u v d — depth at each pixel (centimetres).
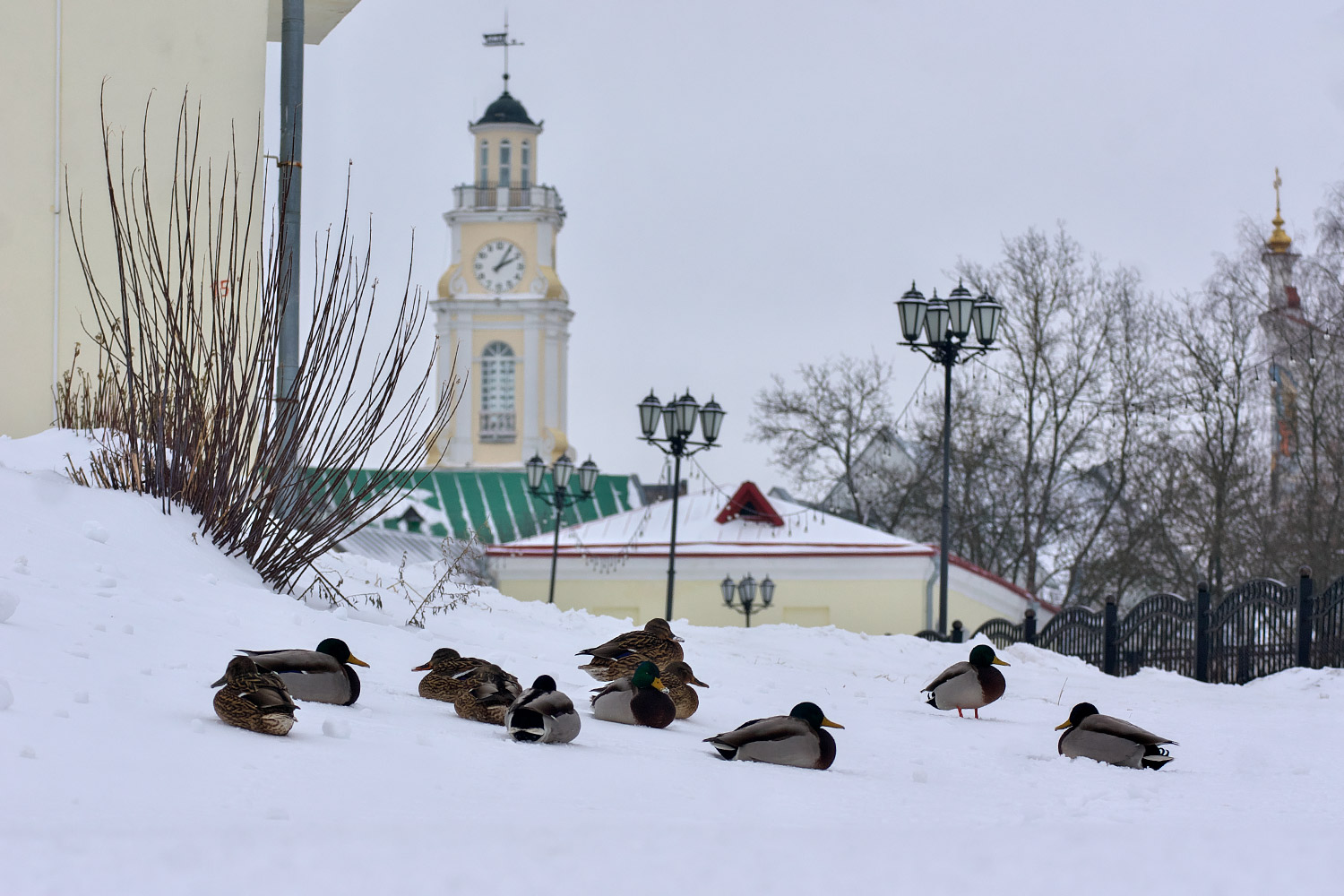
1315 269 3703
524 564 4125
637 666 977
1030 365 5094
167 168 1822
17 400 1705
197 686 729
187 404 1210
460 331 10381
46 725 579
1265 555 3866
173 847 411
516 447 10350
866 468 5694
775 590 4066
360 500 1259
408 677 982
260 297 1230
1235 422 4344
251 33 1919
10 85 1727
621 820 538
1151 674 2023
